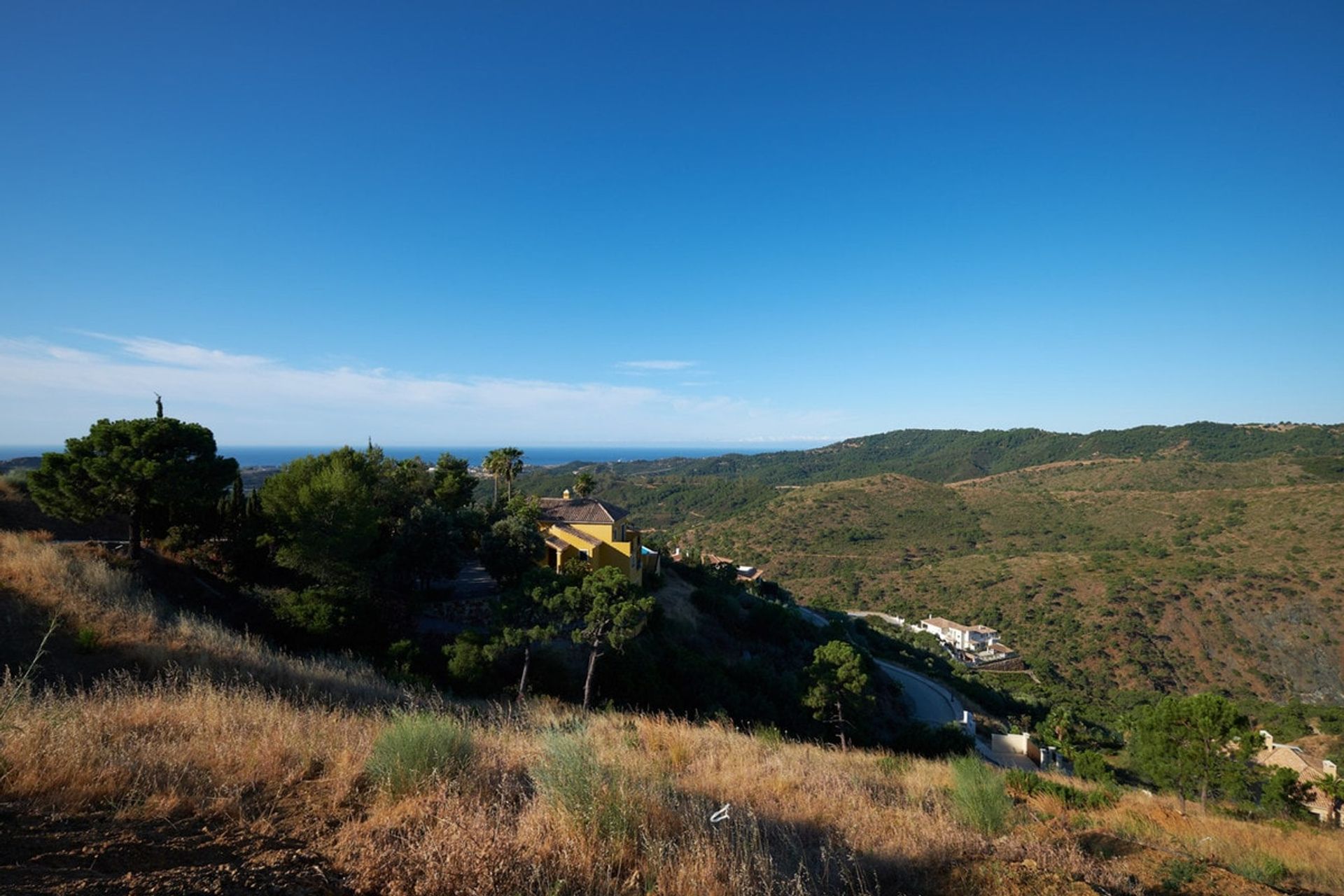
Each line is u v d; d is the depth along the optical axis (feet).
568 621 68.59
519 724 35.04
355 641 64.44
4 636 37.01
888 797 27.14
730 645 121.19
